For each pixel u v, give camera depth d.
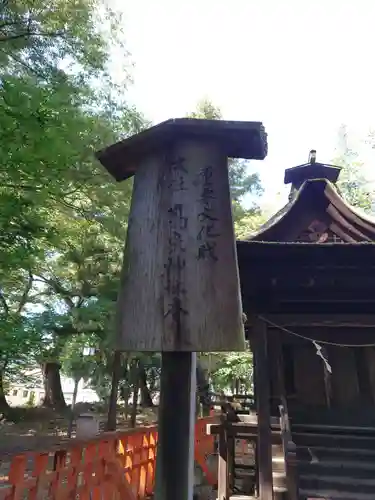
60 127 4.49
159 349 2.53
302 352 9.06
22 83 4.42
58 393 22.31
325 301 6.74
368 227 7.53
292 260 6.04
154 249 2.88
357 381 8.72
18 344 6.04
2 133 4.04
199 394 13.57
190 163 3.13
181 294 2.68
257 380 6.73
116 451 6.71
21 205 4.94
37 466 4.45
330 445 7.71
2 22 7.26
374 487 6.65
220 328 2.57
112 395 12.80
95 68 8.55
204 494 9.90
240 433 7.70
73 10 7.78
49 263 11.98
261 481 6.12
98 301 10.62
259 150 3.17
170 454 2.49
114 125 8.63
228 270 2.76
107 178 6.74
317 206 8.18
